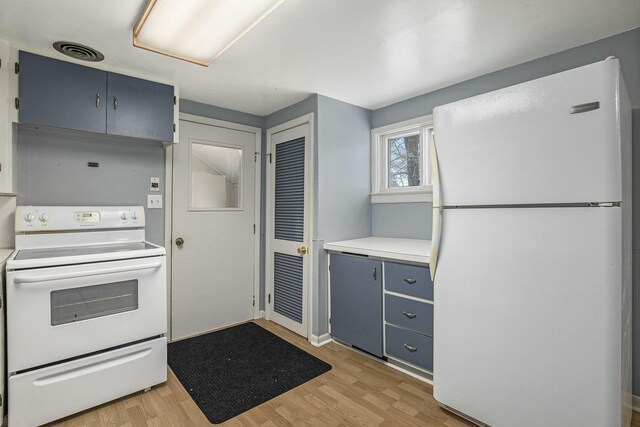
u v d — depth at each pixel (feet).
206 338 9.42
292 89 8.73
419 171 9.60
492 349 5.14
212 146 10.09
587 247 4.28
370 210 10.55
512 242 4.92
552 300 4.56
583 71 4.25
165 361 6.81
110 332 6.07
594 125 4.18
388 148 10.48
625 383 4.76
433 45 6.45
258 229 11.15
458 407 5.60
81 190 7.64
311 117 9.21
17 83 6.19
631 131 5.68
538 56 6.93
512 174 4.90
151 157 8.79
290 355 8.32
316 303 9.02
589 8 5.26
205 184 9.91
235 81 8.18
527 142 4.75
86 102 6.89
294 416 5.86
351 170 9.93
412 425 5.60
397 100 9.66
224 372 7.43
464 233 5.47
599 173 4.17
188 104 9.55
